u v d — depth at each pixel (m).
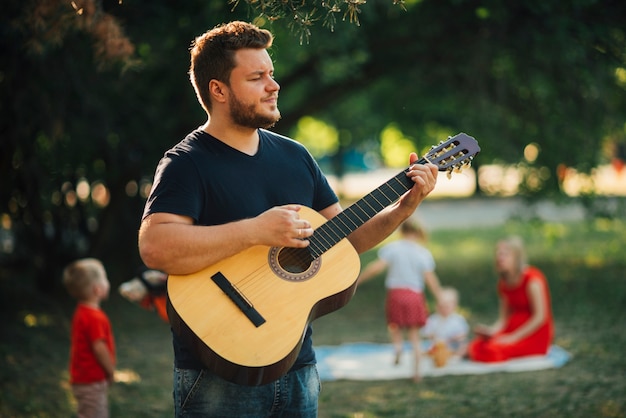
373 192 3.20
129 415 6.04
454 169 3.27
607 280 12.17
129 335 9.23
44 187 8.84
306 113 12.79
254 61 2.94
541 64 10.78
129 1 7.91
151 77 10.30
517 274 7.71
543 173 12.27
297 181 3.14
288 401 2.97
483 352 7.52
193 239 2.80
